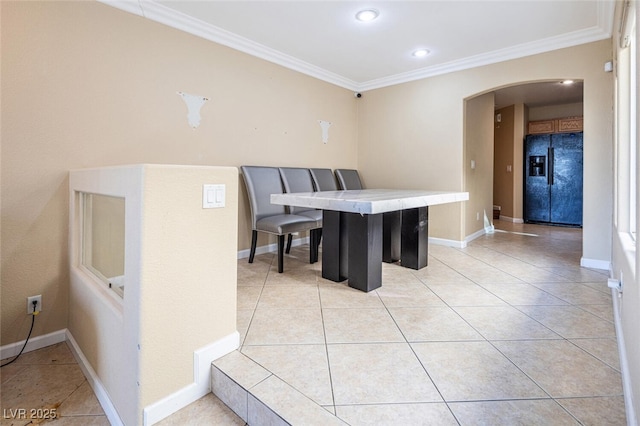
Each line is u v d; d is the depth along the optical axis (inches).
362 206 77.7
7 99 72.9
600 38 118.3
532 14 107.3
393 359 61.2
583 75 122.3
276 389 52.1
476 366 58.8
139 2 95.8
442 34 121.5
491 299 90.9
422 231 121.1
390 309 84.2
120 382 53.0
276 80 142.7
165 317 51.5
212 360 59.2
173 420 51.6
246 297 92.1
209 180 56.9
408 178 171.0
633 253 60.4
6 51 72.6
